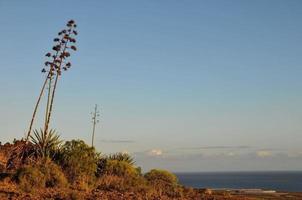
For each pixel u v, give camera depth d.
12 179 23.88
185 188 30.34
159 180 30.12
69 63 31.67
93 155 29.70
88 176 26.83
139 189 26.20
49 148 28.86
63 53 31.61
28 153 28.72
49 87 30.47
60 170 26.11
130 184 26.92
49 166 25.34
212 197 26.83
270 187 126.81
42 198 20.55
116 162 29.28
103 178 27.31
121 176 28.41
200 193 29.09
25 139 29.48
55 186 24.06
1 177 24.44
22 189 22.36
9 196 20.34
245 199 28.23
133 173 29.25
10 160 27.61
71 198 20.70
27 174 23.55
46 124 29.55
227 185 154.62
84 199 21.27
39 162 25.97
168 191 27.30
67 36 32.19
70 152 28.00
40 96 30.28
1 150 29.73
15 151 28.70
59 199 20.61
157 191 26.59
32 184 23.16
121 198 22.12
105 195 22.83
